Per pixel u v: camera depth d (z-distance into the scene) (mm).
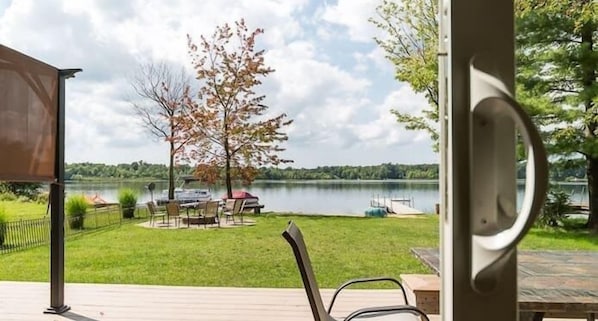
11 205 7125
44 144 4051
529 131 512
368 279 2906
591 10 3578
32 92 3865
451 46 571
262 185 11281
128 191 10062
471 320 550
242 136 11398
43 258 6875
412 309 2324
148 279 5812
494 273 542
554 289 1942
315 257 6566
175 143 11195
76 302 4605
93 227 9203
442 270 615
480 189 546
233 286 5375
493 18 566
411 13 8461
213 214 9898
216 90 11844
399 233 7477
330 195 9734
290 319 4094
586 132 3480
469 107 560
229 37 12078
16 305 4477
